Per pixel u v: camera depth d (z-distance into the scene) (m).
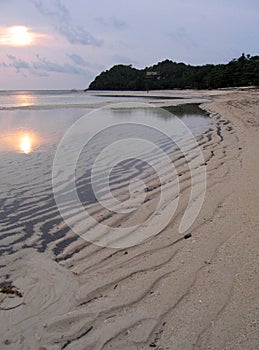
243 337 3.03
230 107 29.88
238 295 3.57
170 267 4.27
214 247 4.65
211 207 6.10
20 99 60.84
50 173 8.89
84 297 3.81
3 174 8.77
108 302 3.68
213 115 24.39
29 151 11.62
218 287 3.75
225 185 7.20
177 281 3.95
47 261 4.63
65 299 3.79
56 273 4.32
